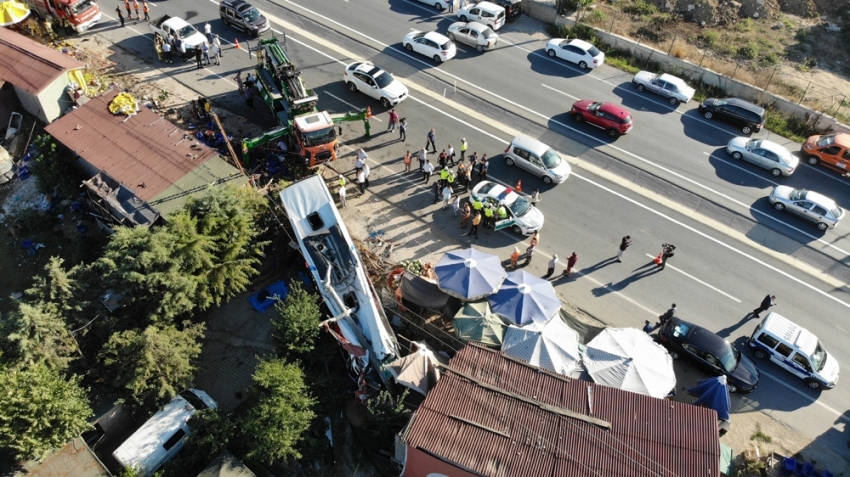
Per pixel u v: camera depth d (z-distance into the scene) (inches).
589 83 1455.5
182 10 1590.8
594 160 1256.2
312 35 1539.1
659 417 708.7
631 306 995.9
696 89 1465.3
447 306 921.5
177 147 1063.0
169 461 756.6
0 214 1107.3
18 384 715.4
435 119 1326.3
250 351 902.4
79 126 1105.4
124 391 802.8
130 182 1005.2
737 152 1263.5
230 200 901.8
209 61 1421.0
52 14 1480.1
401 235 1085.8
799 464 793.6
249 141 1124.5
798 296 1022.4
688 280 1039.6
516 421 701.3
